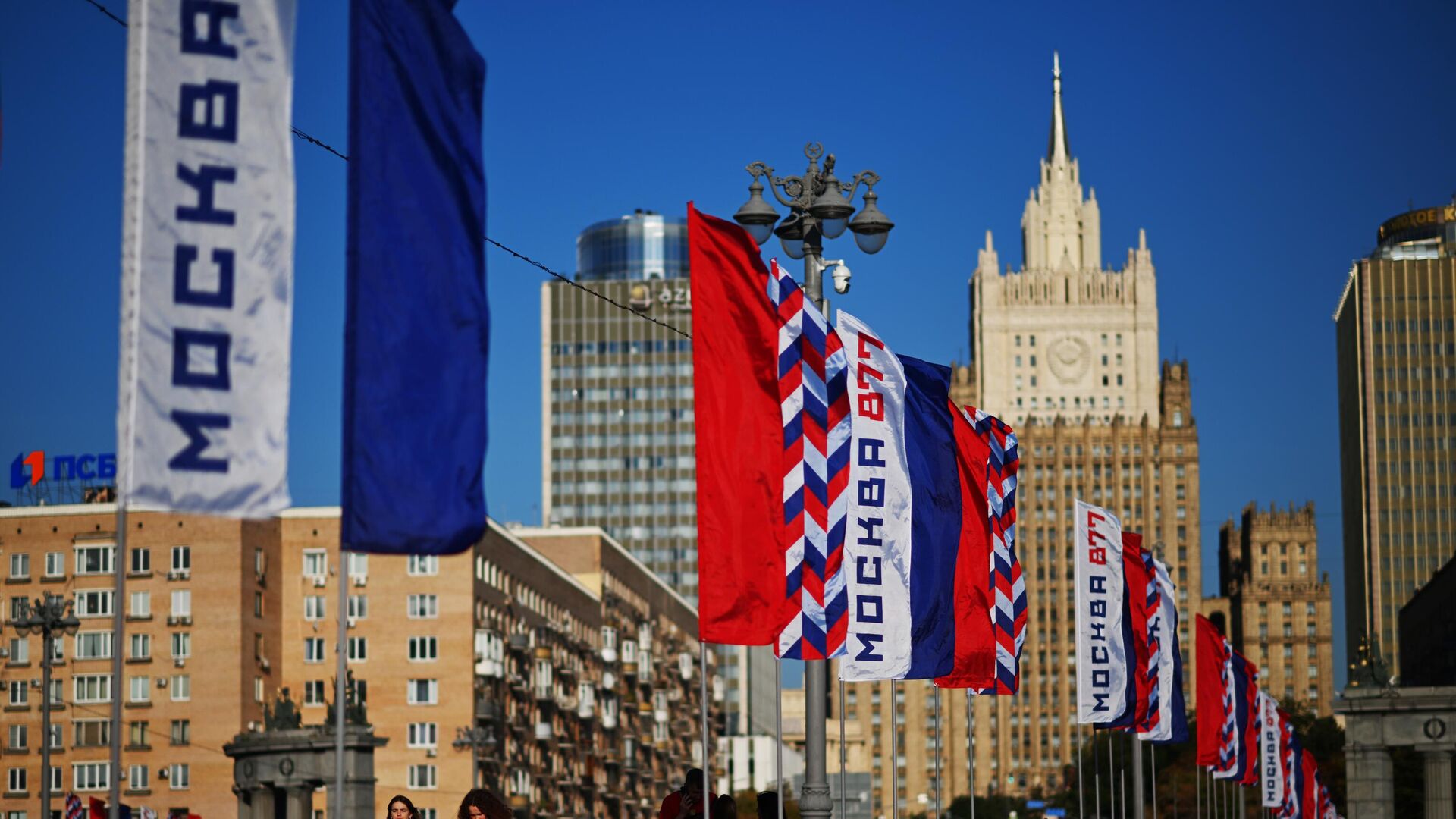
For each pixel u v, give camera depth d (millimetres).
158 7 29281
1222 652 114312
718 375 49625
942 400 60062
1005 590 69812
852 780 180625
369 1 32656
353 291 31984
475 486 32312
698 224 49531
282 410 29500
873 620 53719
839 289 56531
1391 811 133000
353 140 32375
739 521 49500
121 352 28609
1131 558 92188
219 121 29531
